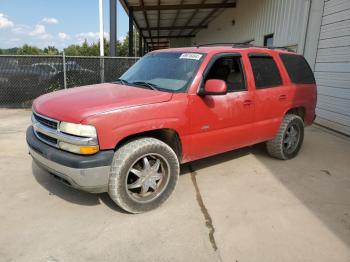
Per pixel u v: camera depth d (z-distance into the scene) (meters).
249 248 2.89
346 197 3.96
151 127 3.32
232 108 4.12
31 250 2.80
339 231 3.19
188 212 3.49
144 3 16.56
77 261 2.68
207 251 2.84
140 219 3.33
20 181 4.15
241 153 5.53
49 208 3.50
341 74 7.46
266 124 4.70
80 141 2.96
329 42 7.93
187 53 4.18
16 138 6.13
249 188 4.13
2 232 3.04
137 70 4.56
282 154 5.13
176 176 3.60
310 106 5.54
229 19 19.00
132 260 2.71
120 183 3.16
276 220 3.37
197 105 3.71
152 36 35.50
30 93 9.77
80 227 3.17
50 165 3.18
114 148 3.14
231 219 3.37
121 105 3.15
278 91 4.79
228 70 4.16
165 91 3.67
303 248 2.91
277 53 5.01
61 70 9.91
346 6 7.21
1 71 9.48
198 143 3.84
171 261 2.71
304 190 4.12
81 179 3.00
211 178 4.43
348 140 6.77
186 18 22.64
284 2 10.80
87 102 3.24
